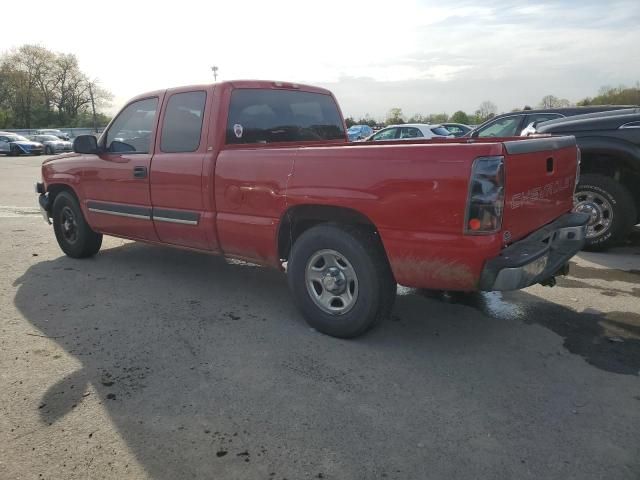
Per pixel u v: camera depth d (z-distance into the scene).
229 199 4.20
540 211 3.62
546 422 2.77
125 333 3.98
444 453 2.53
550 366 3.40
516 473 2.38
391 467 2.44
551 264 3.48
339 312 3.76
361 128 33.16
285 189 3.79
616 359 3.49
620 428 2.72
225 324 4.14
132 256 6.31
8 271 5.66
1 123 66.31
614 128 5.70
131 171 5.02
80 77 73.06
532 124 8.34
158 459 2.51
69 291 4.97
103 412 2.90
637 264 5.61
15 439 2.67
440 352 3.61
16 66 68.19
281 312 4.40
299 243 3.85
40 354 3.62
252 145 4.57
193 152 4.49
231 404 2.97
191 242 4.70
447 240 3.12
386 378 3.25
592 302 4.53
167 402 3.00
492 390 3.10
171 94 4.75
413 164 3.18
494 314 4.30
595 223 5.95
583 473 2.38
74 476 2.40
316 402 2.99
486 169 2.97
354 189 3.43
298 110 5.08
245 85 4.56
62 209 6.11
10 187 14.15
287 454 2.54
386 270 3.59
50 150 35.81
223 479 2.37
